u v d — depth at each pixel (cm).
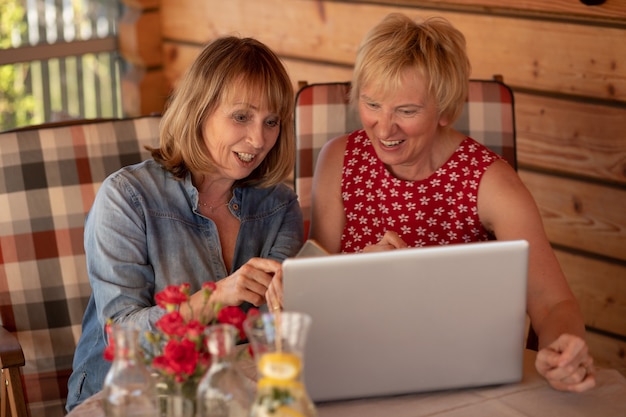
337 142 217
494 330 148
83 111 425
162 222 186
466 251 142
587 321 284
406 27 188
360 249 210
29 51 401
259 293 165
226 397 121
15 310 218
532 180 289
